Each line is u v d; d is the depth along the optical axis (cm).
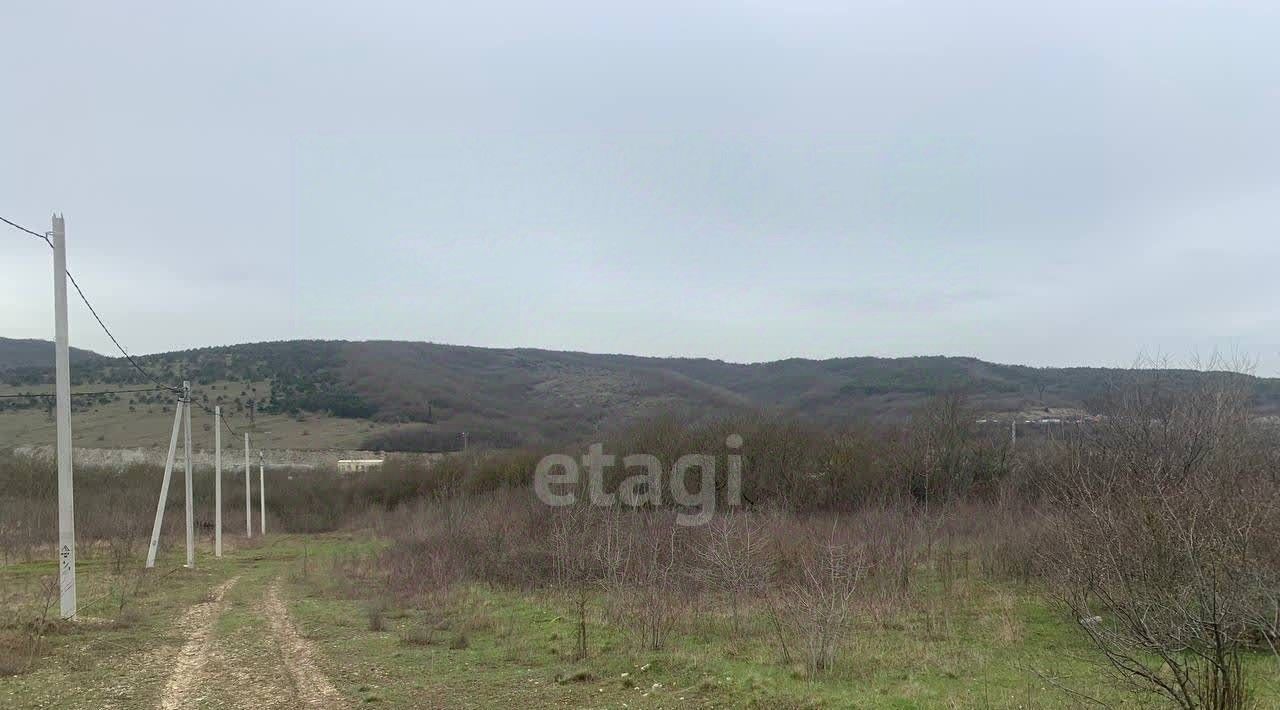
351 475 5353
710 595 1462
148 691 938
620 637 1200
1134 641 638
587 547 1833
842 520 2503
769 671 959
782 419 3600
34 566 2475
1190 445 1555
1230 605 601
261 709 854
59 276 1384
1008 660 1005
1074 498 1052
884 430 3559
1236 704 600
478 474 4169
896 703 796
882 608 1336
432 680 968
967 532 2167
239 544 3850
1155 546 648
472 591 1764
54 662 1095
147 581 2108
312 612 1571
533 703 857
